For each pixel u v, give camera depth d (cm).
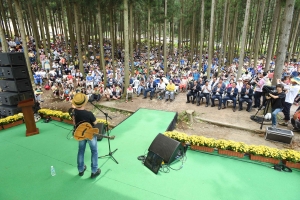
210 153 429
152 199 295
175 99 1041
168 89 1012
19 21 1016
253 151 398
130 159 398
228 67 1866
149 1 1349
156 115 655
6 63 612
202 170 368
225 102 852
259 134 629
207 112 824
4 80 641
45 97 1153
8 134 523
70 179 336
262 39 2739
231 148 413
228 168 377
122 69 1709
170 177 345
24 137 503
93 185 322
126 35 1001
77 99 303
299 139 574
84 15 2223
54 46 2434
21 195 303
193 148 443
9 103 628
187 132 677
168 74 1447
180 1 1848
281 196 307
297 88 618
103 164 380
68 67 1642
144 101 1024
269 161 394
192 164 387
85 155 413
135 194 304
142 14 2436
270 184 334
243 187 326
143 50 2970
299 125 604
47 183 327
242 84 894
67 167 370
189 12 2095
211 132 667
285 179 347
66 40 1747
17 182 331
